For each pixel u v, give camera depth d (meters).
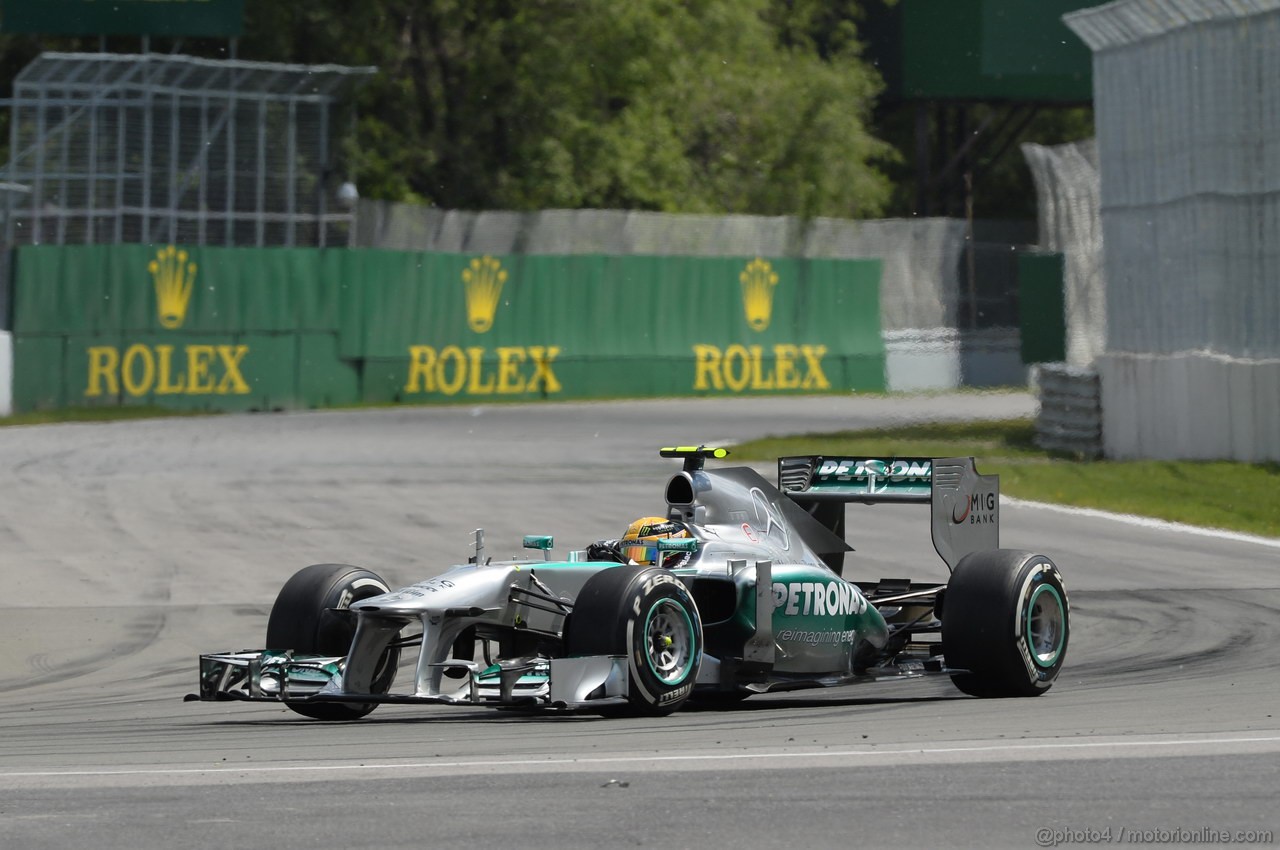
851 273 165.38
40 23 135.38
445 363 146.12
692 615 27.72
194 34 139.00
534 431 112.69
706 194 182.75
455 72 174.75
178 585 50.72
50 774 22.36
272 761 23.33
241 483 78.88
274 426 116.94
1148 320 87.19
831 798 20.03
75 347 129.62
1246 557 56.19
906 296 170.12
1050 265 163.38
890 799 19.95
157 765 23.19
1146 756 23.03
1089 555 56.53
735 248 165.12
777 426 117.00
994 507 33.84
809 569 30.91
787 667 30.11
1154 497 72.44
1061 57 176.00
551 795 20.28
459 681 33.69
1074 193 164.25
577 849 17.42
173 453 94.69
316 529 63.19
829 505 35.12
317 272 139.38
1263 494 72.00
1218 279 81.44
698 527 30.22
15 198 138.88
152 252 132.38
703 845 17.58
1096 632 41.12
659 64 180.12
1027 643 30.45
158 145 143.00
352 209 147.12
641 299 156.12
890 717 28.11
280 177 148.75
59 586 50.38
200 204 143.62
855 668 31.92
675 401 150.12
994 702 30.28
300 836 18.09
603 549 30.66
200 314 134.38
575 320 153.00
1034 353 164.12
